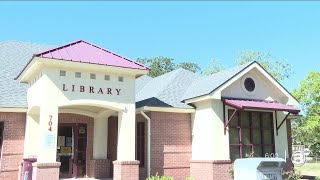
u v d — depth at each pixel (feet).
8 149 52.49
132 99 49.39
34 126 53.31
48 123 43.11
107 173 58.65
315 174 85.20
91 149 59.77
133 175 47.26
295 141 104.47
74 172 58.03
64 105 44.52
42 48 72.49
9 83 58.70
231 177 52.75
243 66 57.77
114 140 62.13
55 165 42.24
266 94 60.08
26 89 58.49
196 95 57.26
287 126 65.51
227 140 54.75
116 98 48.21
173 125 58.65
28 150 52.26
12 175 52.11
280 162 35.58
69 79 45.50
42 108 43.19
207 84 59.67
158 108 56.75
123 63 49.08
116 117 63.10
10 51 68.23
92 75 47.24
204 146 55.52
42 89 44.19
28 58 67.82
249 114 58.08
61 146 58.34
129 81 49.62
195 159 57.26
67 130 59.26
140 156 58.75
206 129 55.26
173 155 57.52
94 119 60.54
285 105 58.44
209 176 52.70
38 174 41.27
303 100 73.92
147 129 56.90
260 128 58.39
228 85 55.01
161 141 57.00
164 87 64.85
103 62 47.24
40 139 42.47
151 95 63.36
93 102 46.39
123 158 47.44
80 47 50.52
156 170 55.47
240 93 57.72
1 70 61.57
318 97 72.69
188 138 59.41
